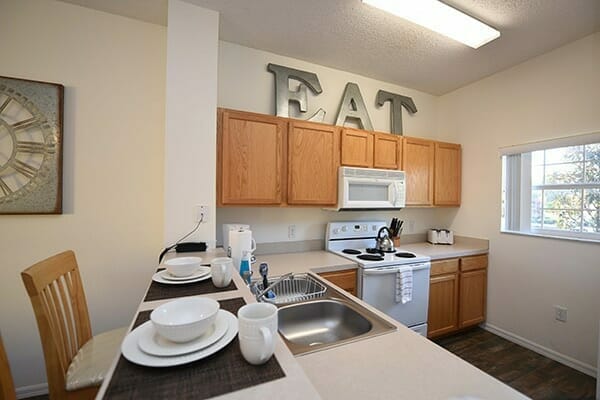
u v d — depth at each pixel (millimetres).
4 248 1643
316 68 2490
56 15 1718
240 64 2191
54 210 1709
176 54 1660
